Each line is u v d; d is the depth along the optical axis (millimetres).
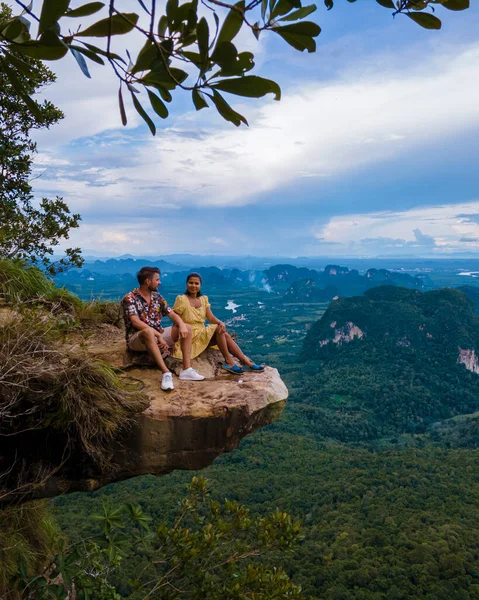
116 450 2953
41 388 2764
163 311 3748
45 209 7594
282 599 4023
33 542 3992
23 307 3293
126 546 3395
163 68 963
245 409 3117
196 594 3947
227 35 947
